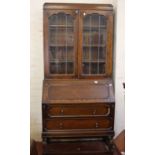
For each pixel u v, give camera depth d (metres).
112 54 3.64
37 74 3.68
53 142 3.70
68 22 3.49
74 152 3.41
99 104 3.47
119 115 3.67
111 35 3.54
